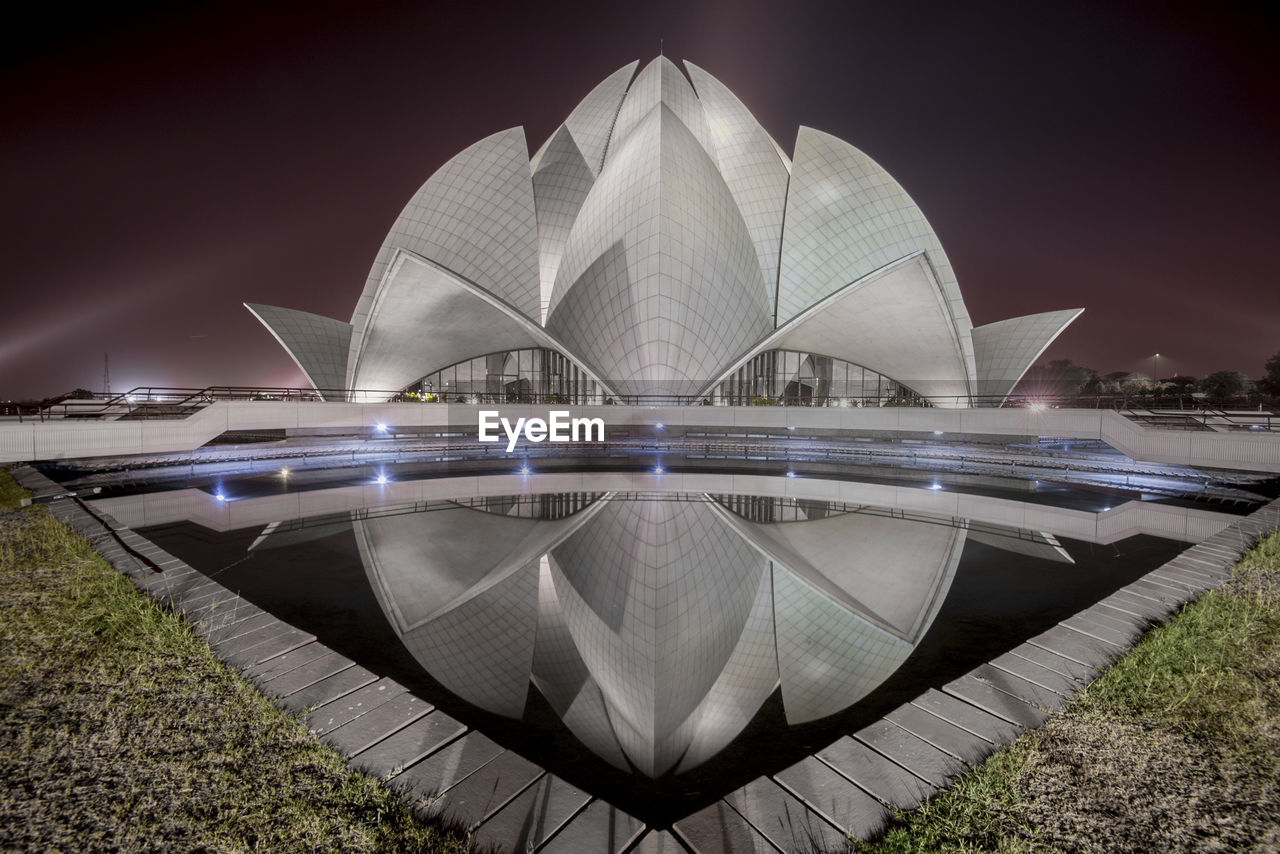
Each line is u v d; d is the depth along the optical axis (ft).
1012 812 9.28
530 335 108.99
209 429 62.13
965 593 21.31
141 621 16.14
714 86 111.96
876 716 13.39
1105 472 51.08
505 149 98.12
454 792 10.12
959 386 112.37
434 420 83.46
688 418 88.43
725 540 30.89
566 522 34.76
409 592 21.68
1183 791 9.63
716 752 12.23
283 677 13.87
